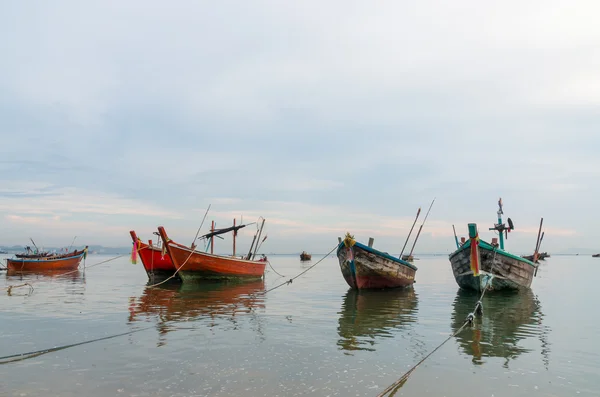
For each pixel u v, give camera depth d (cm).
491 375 860
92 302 1919
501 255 2333
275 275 4484
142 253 3297
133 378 815
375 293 2469
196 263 2947
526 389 783
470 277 2453
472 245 2277
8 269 4556
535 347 1099
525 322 1476
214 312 1633
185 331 1253
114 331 1248
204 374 841
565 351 1057
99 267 6291
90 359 947
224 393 738
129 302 1925
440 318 1548
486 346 1105
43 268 4659
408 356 994
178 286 2795
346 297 2236
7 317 1493
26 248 5591
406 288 2823
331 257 16738
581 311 1762
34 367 887
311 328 1323
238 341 1127
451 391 767
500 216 2705
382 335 1230
